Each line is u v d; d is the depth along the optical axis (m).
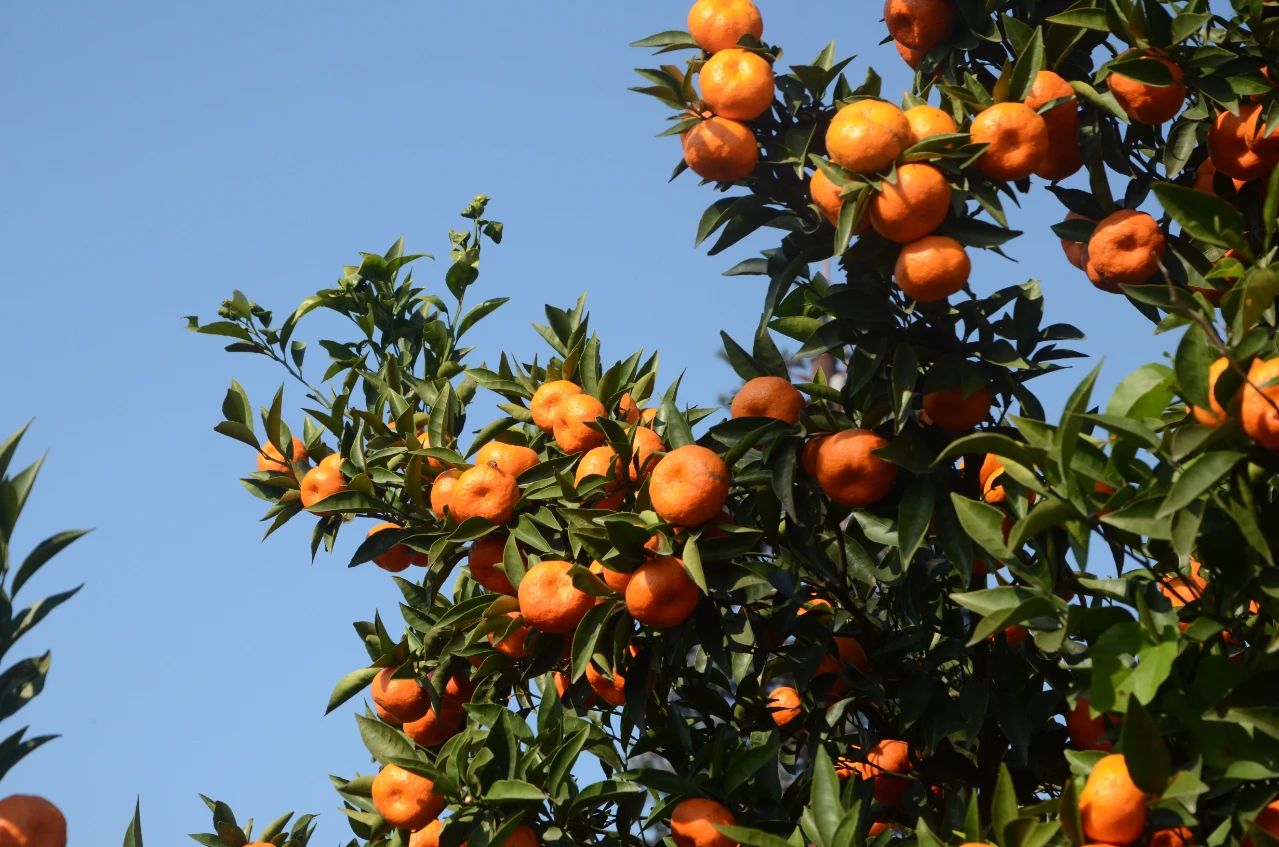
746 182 6.82
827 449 6.27
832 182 5.98
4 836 3.95
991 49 7.15
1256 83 6.11
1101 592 5.23
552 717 6.47
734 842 6.04
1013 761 6.69
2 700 4.12
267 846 7.14
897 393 6.17
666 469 6.07
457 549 7.34
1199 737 4.98
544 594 6.31
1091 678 5.01
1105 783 4.89
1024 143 6.06
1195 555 5.52
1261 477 5.07
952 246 5.96
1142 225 6.39
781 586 6.63
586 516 6.27
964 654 6.77
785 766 7.59
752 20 6.76
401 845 7.07
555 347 8.03
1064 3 6.99
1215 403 4.97
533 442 7.62
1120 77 6.41
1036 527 5.17
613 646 6.33
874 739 7.18
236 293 8.41
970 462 6.43
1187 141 6.45
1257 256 6.30
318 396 8.58
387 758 6.35
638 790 6.25
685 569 6.04
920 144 5.90
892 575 6.91
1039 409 6.40
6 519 4.12
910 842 6.43
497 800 6.12
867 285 6.45
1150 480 5.14
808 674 6.73
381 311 8.69
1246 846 4.88
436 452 7.29
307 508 7.41
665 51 6.91
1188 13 6.12
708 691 7.07
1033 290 6.97
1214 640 5.12
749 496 6.70
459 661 7.19
